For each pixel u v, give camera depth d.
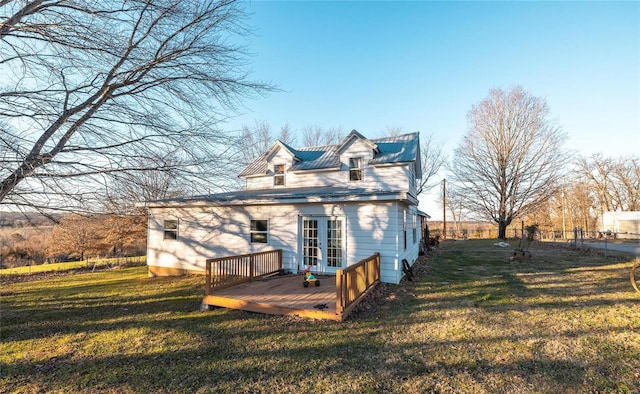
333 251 9.45
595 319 5.42
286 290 7.21
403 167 13.39
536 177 26.14
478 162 27.91
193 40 6.52
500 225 27.38
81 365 3.86
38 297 7.75
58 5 4.95
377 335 4.79
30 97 4.78
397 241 8.52
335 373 3.58
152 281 10.11
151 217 12.12
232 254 10.77
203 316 5.94
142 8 5.74
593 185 35.91
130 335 4.91
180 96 6.37
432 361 3.87
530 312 5.89
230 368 3.73
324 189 12.95
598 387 3.22
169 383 3.39
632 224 30.23
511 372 3.56
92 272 12.79
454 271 10.91
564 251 17.50
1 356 4.16
